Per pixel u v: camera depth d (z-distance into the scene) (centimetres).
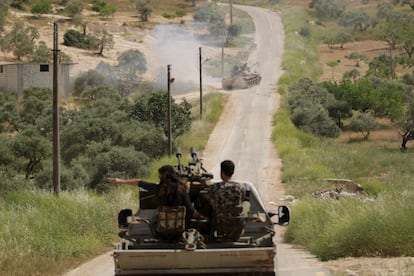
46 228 4978
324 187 10562
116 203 7019
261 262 2391
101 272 3994
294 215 5931
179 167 2716
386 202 4550
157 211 2514
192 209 2566
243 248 2456
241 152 15275
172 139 14850
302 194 10238
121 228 2719
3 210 5272
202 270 2403
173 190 2547
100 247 5334
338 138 19525
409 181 12062
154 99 15725
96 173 10569
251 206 2702
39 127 14300
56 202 5916
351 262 3744
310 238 5209
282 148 14938
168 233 2520
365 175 13375
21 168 11162
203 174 2688
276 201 9994
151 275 2411
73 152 12431
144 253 2381
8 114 17088
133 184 2623
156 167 11444
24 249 4369
